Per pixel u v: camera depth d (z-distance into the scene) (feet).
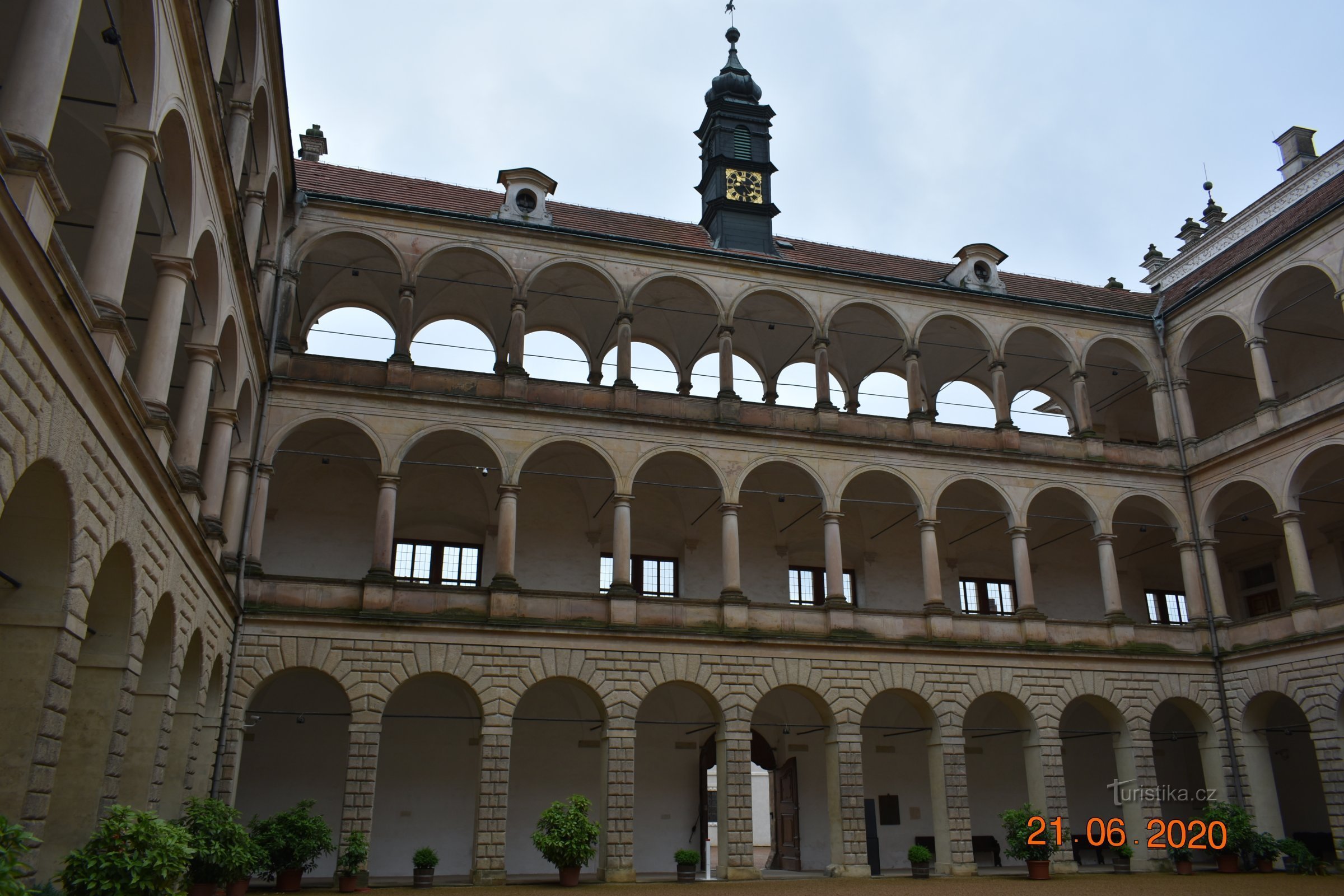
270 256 100.07
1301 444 112.47
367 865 103.30
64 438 39.50
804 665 106.52
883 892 85.61
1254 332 119.65
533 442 105.09
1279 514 114.32
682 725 116.78
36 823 40.91
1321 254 112.06
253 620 92.07
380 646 94.73
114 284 45.11
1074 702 137.08
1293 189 134.10
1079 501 124.47
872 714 127.03
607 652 100.78
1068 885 92.07
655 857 112.88
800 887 90.79
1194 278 138.41
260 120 84.99
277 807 102.53
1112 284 151.53
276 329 99.35
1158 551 142.00
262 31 77.00
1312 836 120.88
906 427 120.78
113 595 52.85
